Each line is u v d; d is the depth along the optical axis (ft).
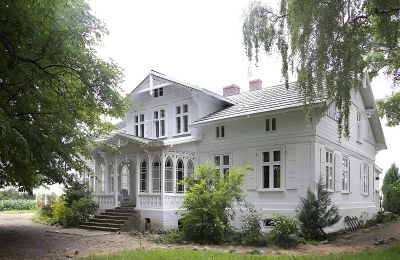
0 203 141.59
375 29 42.52
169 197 69.31
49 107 43.70
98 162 81.51
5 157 42.86
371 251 41.06
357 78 40.98
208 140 74.13
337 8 37.60
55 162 46.68
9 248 49.39
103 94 43.83
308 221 54.49
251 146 67.41
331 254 39.55
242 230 55.67
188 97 77.71
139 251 41.16
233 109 71.92
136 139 70.59
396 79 69.41
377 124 92.63
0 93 39.14
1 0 32.68
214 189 55.93
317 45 38.22
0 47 36.17
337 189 67.56
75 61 41.29
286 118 63.41
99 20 40.81
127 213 71.31
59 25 36.83
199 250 43.32
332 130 67.05
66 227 74.49
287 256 38.06
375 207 93.61
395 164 118.11
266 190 64.39
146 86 84.53
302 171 60.54
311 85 40.34
